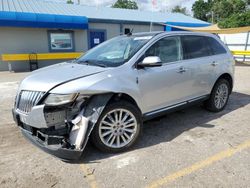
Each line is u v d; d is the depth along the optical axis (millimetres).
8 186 2807
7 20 12641
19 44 14164
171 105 4273
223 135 4109
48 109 3033
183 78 4320
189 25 19922
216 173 2992
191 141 3891
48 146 3123
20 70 13852
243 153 3473
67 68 3752
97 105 3236
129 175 2990
